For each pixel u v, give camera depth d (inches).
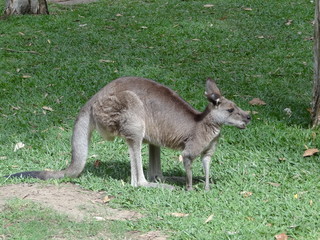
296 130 482.6
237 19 774.5
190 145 382.0
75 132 401.4
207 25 753.0
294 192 382.9
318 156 442.3
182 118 385.7
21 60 647.1
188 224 336.2
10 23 773.3
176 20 775.7
